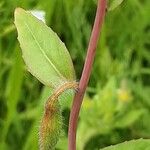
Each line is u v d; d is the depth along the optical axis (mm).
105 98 352
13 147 345
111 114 349
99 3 163
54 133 156
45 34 176
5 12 321
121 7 410
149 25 423
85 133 348
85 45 401
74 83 164
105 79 388
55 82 174
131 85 385
